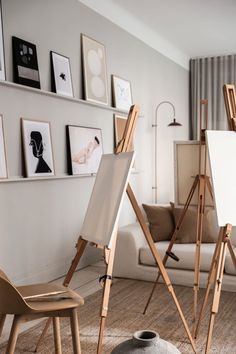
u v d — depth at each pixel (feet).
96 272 14.99
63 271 14.51
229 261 12.21
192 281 12.80
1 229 11.81
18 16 12.36
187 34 21.39
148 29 20.53
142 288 12.84
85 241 8.48
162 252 13.11
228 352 8.53
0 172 11.51
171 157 23.68
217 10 18.03
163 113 22.50
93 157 15.87
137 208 8.38
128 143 8.71
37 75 12.96
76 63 15.23
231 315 10.58
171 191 23.84
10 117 12.02
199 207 9.51
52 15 13.84
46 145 13.32
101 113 16.65
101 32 16.70
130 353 5.74
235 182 8.48
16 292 6.14
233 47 23.68
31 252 12.98
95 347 8.76
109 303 11.53
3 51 11.73
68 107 14.62
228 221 8.16
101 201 8.38
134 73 19.42
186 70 25.59
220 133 8.75
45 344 8.86
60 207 14.30
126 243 13.66
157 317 10.48
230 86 8.96
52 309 6.42
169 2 17.16
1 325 7.02
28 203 12.80
